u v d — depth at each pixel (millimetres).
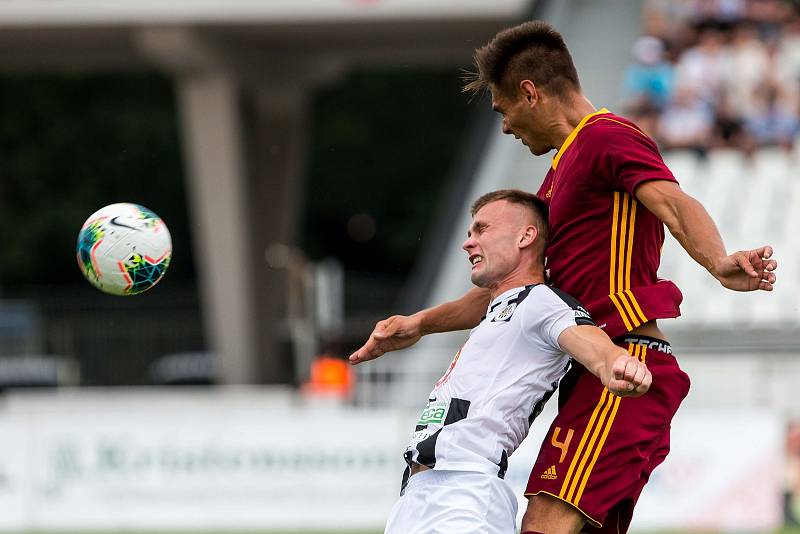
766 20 72438
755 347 58094
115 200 128875
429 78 131000
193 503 46906
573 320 17031
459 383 17656
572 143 17938
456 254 66688
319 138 131125
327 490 46438
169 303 76625
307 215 134500
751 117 69250
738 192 66312
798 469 45250
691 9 72812
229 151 90438
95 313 71812
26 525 47438
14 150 127500
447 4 78938
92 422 47531
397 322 19828
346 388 55531
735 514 45125
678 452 45344
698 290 61344
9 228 125312
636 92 70188
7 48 90688
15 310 71188
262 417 46844
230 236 90875
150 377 71562
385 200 134375
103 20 82125
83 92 128125
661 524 45188
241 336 90500
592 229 17734
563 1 78125
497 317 17750
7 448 47812
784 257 62969
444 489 17266
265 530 46594
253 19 81688
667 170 16953
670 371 17766
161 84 129625
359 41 90125
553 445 17781
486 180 69000
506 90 18484
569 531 17469
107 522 47281
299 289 64375
